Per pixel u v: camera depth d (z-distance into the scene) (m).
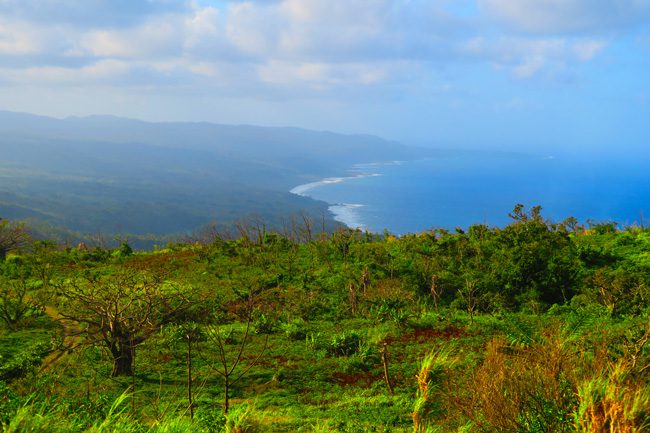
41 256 41.84
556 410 5.97
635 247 36.44
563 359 6.70
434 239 42.38
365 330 25.08
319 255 42.25
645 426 5.18
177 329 21.59
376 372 18.81
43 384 14.76
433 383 7.84
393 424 13.06
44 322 25.83
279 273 39.03
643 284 26.38
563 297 30.16
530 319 24.09
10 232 46.97
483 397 6.52
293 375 18.66
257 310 28.31
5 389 9.80
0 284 34.50
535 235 34.53
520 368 6.68
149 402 14.52
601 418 5.24
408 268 37.44
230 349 21.77
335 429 12.55
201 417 10.02
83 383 16.41
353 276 36.22
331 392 17.09
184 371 18.62
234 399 16.05
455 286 33.12
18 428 6.48
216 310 26.86
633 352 7.46
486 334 22.48
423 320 25.45
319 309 30.66
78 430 7.13
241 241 47.88
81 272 39.22
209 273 39.59
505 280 31.27
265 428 12.29
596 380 5.76
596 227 43.72
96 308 18.05
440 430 7.28
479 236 40.66
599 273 28.52
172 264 43.06
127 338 17.78
